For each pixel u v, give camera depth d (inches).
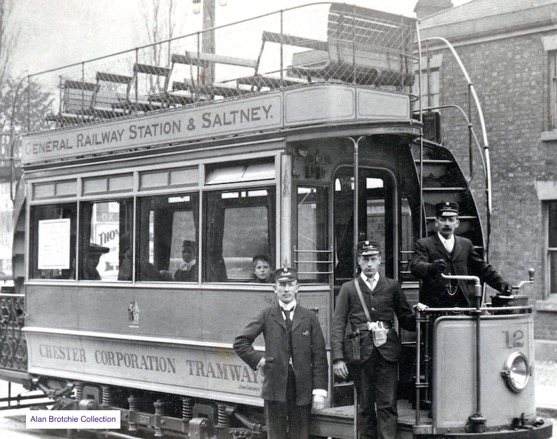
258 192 329.4
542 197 660.7
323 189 326.0
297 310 298.5
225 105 346.3
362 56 346.6
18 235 471.5
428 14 823.1
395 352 289.0
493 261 688.4
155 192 377.7
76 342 422.0
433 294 301.4
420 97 349.4
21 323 464.8
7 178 557.3
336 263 328.8
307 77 354.0
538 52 663.1
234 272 338.0
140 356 384.5
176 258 366.9
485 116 691.4
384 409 286.8
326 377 296.5
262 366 297.3
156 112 379.9
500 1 712.4
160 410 378.3
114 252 400.8
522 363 301.0
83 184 422.6
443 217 303.7
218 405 346.9
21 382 465.4
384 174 343.0
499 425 293.0
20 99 711.1
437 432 283.0
